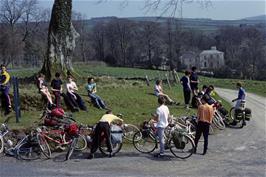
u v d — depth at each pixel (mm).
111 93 20719
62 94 17562
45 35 81375
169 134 13539
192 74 21047
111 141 12961
